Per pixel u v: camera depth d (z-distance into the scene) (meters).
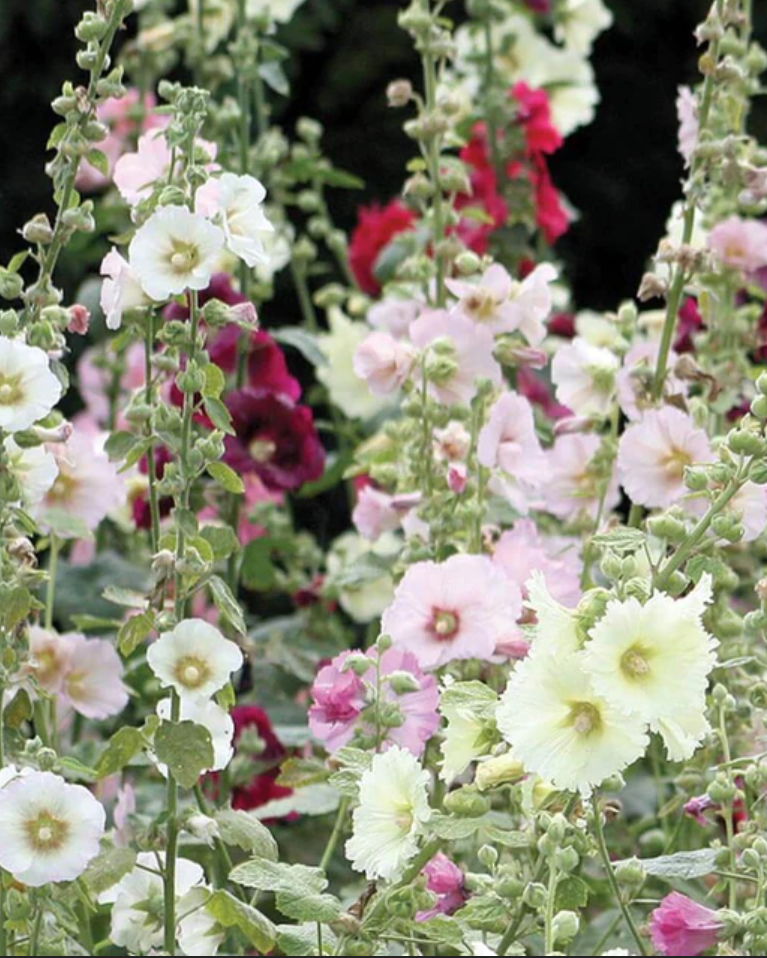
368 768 3.43
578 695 2.97
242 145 6.50
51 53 11.27
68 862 3.44
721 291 5.59
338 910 3.31
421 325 4.82
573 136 11.95
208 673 3.49
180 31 7.50
